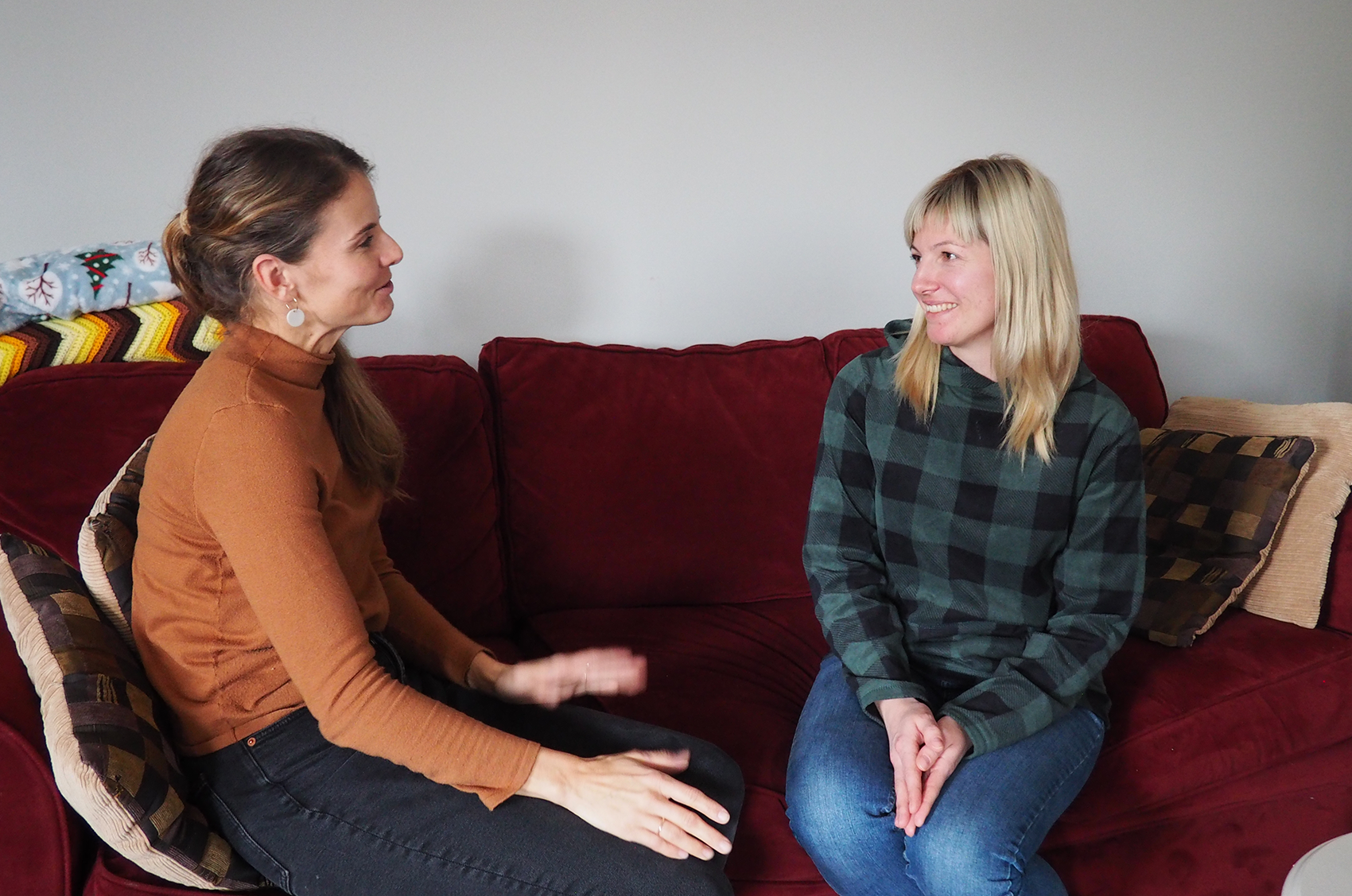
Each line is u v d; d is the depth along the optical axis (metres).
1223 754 1.47
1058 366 1.33
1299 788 1.57
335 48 1.85
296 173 1.06
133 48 1.76
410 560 1.67
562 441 1.78
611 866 1.03
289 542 1.00
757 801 1.31
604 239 2.09
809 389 1.91
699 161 2.10
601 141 2.03
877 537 1.48
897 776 1.20
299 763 1.10
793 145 2.15
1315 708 1.55
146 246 1.56
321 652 1.01
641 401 1.82
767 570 1.86
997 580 1.40
